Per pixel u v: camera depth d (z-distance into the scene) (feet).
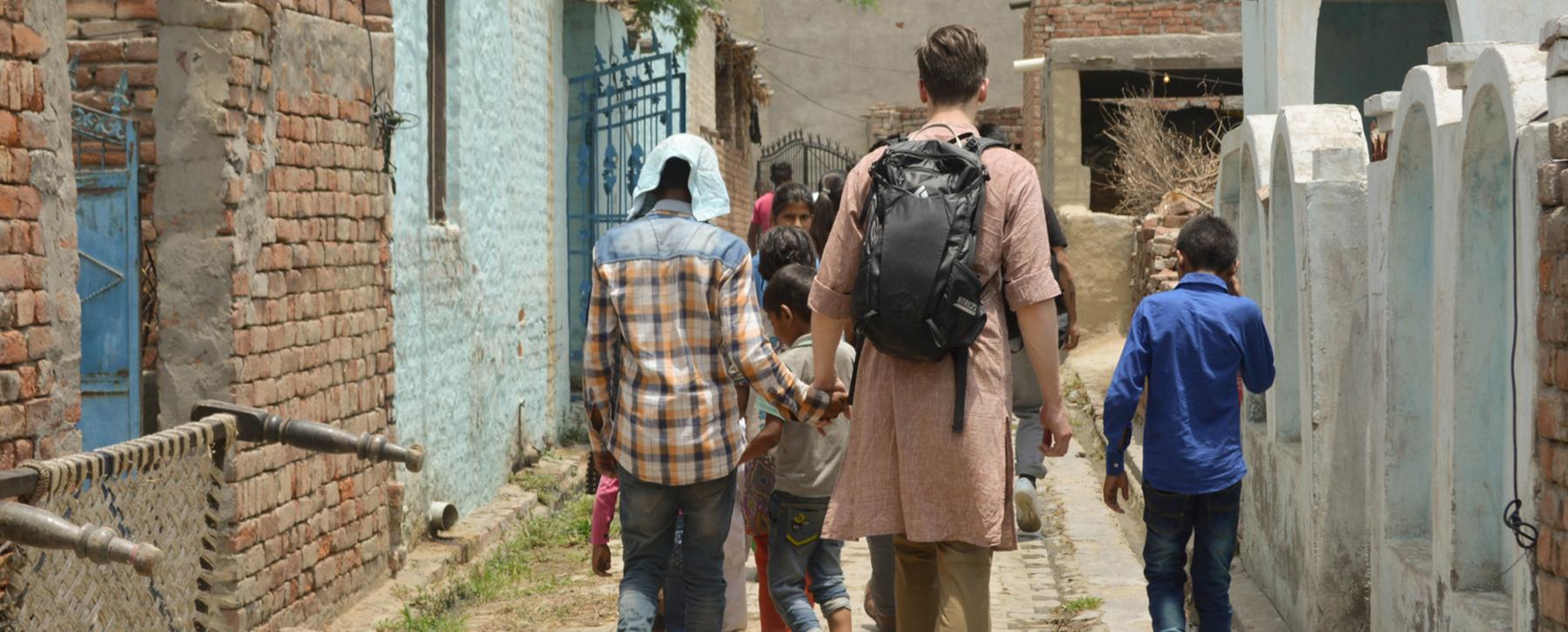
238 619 18.21
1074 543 26.30
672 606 17.78
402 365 25.00
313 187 20.86
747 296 15.28
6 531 10.99
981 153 13.05
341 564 21.84
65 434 14.24
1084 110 73.15
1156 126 58.80
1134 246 54.54
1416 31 36.76
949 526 12.87
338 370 21.79
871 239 12.57
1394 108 17.15
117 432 18.63
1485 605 13.75
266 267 19.38
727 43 68.54
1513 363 12.85
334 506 21.58
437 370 27.12
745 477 17.93
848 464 13.46
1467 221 14.14
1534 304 12.22
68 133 14.42
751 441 16.78
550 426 37.65
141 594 14.32
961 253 12.39
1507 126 13.02
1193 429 17.31
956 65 13.60
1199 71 66.03
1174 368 17.33
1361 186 18.44
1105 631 20.33
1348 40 36.94
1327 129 19.44
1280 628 20.16
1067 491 31.63
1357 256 18.37
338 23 21.71
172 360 18.48
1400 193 16.42
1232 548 17.67
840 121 108.78
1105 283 56.54
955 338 12.51
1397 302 16.61
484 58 30.91
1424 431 16.69
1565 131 11.47
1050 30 64.44
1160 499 17.56
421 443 26.03
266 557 19.15
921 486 12.90
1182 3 62.85
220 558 18.11
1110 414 17.39
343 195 21.98
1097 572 24.06
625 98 46.93
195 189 18.39
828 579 17.30
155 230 18.53
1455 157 14.24
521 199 34.45
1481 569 14.29
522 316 34.37
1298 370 21.24
